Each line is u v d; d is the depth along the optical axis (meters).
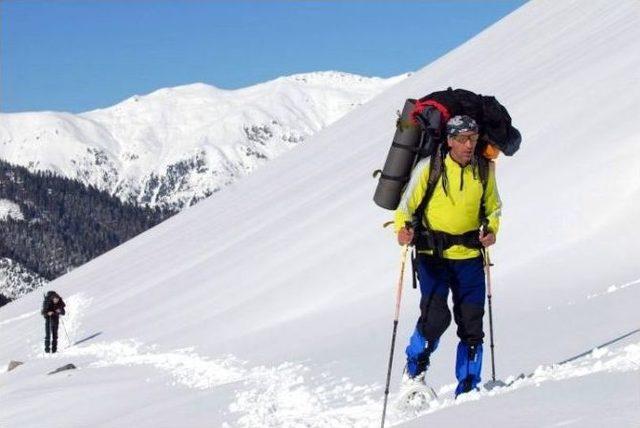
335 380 10.73
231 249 37.12
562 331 8.59
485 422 4.21
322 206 35.66
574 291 12.70
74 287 49.44
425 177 5.72
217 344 20.83
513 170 22.36
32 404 17.64
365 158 43.50
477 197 5.72
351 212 30.69
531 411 4.14
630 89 23.30
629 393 3.89
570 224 17.48
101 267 54.66
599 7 44.00
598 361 5.43
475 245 5.84
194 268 37.28
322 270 24.50
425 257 5.92
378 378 10.02
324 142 57.44
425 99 5.79
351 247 25.41
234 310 24.69
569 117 24.31
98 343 28.73
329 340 15.72
